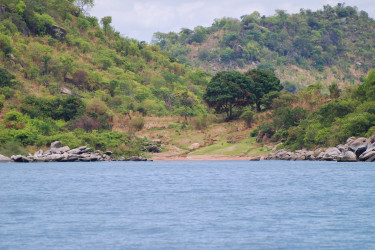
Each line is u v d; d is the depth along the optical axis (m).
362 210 33.44
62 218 30.94
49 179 57.62
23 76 143.62
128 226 28.41
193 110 163.00
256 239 25.06
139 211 33.47
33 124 111.94
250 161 103.06
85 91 155.12
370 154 83.88
